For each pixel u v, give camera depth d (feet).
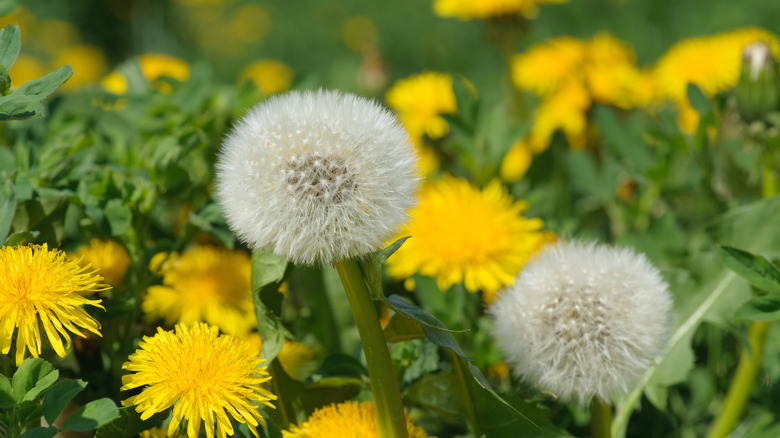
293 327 2.30
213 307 2.21
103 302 2.10
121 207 2.14
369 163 1.85
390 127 1.88
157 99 2.42
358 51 8.23
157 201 2.28
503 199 2.35
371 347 1.89
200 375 1.88
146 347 1.90
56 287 1.90
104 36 8.37
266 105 1.90
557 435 1.98
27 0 8.18
